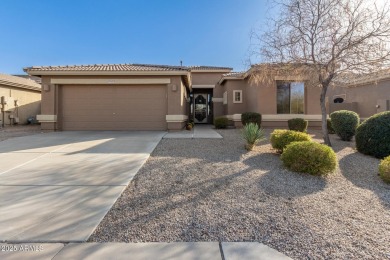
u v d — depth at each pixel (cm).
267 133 1253
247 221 333
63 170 567
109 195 421
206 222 331
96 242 283
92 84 1348
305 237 293
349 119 1054
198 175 532
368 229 310
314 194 431
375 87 1764
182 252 264
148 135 1149
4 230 304
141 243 281
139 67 1449
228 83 1756
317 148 550
